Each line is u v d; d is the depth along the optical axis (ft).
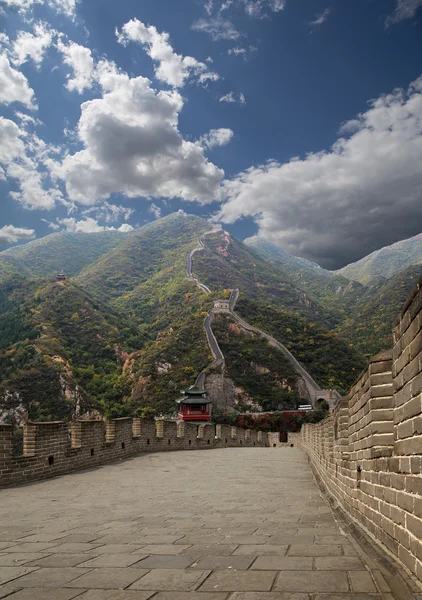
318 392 411.75
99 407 344.69
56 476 54.65
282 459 81.87
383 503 18.06
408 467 14.69
